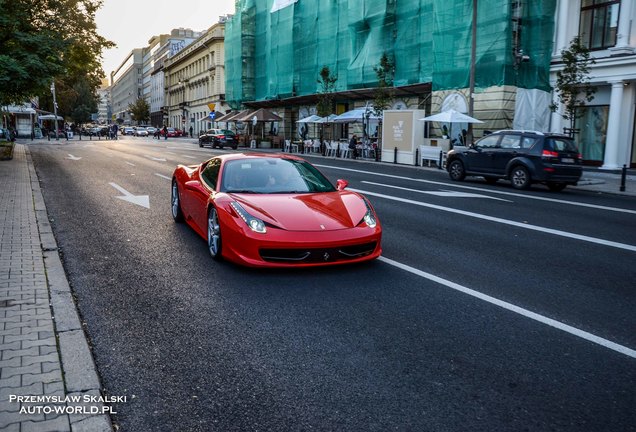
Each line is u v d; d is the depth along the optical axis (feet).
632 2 67.67
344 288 17.20
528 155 48.85
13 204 32.94
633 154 70.95
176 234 25.29
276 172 22.58
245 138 151.94
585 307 15.81
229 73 168.45
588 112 74.64
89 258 20.83
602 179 59.06
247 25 155.02
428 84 88.28
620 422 9.53
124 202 35.42
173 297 16.21
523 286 17.88
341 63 112.78
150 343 12.84
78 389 10.22
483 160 53.26
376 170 68.39
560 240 25.80
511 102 75.61
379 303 15.80
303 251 18.06
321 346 12.67
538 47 76.13
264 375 11.18
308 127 135.64
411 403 10.09
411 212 33.37
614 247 24.44
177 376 11.13
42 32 68.59
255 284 17.51
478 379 11.09
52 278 17.66
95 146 124.98
